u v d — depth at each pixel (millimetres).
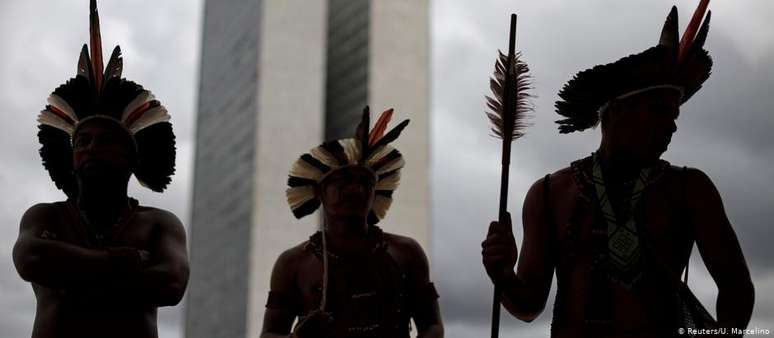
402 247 4520
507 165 3568
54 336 3631
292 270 4484
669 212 3449
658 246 3420
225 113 34531
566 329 3473
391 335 4289
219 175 33938
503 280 3473
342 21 36375
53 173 4086
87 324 3658
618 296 3373
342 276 4328
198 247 34500
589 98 3605
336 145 4430
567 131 3801
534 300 3600
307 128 31500
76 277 3492
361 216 4391
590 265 3449
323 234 4434
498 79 3736
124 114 3922
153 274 3645
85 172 3770
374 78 32719
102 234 3844
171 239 3916
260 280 28797
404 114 32250
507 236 3465
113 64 4066
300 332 3859
